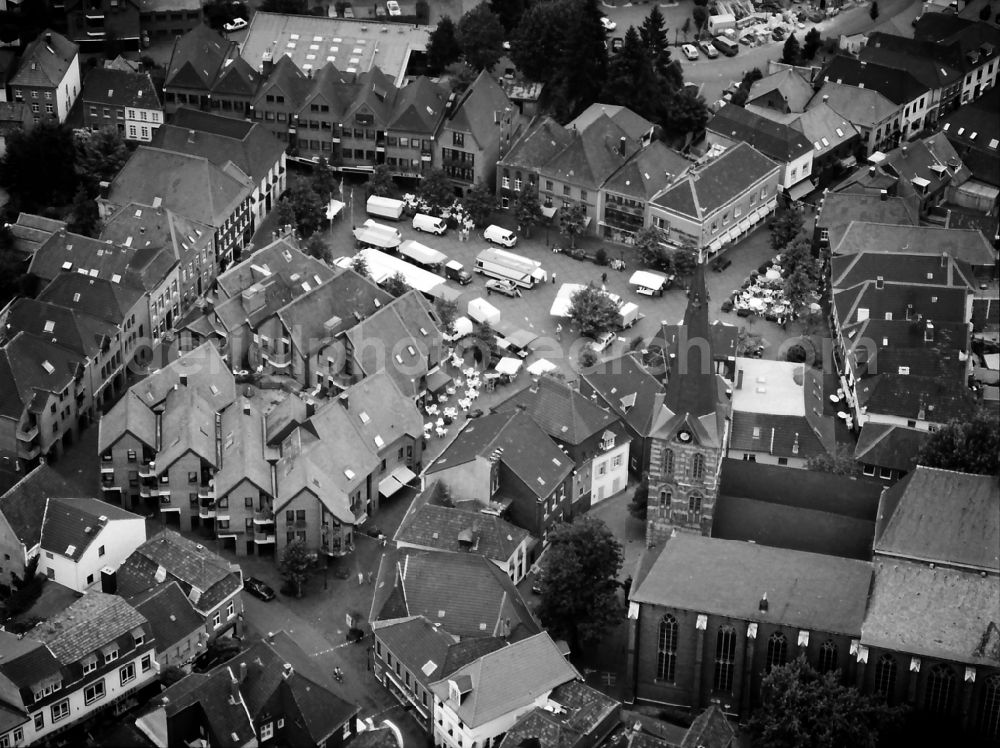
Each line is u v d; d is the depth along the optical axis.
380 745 195.88
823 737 195.38
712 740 194.12
